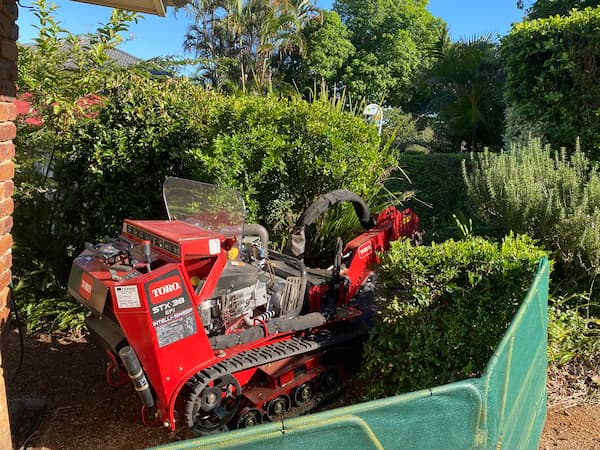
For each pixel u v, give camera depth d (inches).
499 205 231.5
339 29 1163.9
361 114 301.1
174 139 236.8
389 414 77.5
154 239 147.3
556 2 483.8
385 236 217.9
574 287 210.5
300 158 234.4
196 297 139.9
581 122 283.9
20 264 226.2
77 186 239.8
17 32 135.8
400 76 1207.6
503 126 410.9
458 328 160.7
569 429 156.2
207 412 148.3
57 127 237.1
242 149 218.8
